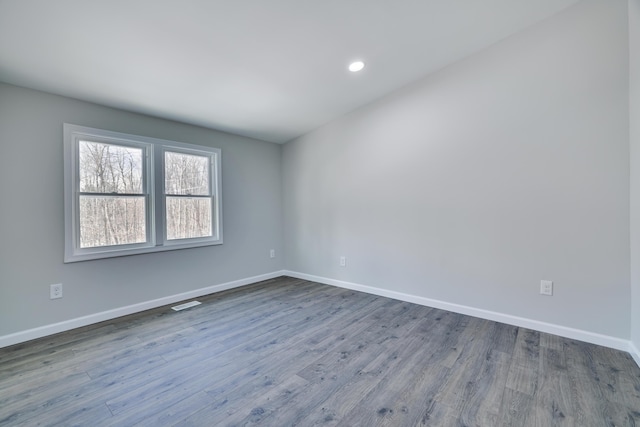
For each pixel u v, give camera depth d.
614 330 2.29
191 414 1.62
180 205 3.57
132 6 1.85
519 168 2.67
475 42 2.73
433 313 3.08
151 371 2.04
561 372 1.98
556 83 2.48
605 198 2.31
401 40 2.60
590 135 2.35
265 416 1.60
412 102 3.32
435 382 1.89
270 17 2.12
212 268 3.86
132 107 3.06
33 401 1.73
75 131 2.77
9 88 2.45
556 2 2.34
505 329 2.66
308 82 3.08
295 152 4.59
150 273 3.28
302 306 3.33
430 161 3.21
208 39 2.24
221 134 3.97
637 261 2.09
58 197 2.67
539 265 2.60
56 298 2.66
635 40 2.05
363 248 3.83
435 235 3.20
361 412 1.62
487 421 1.55
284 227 4.82
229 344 2.44
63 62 2.26
